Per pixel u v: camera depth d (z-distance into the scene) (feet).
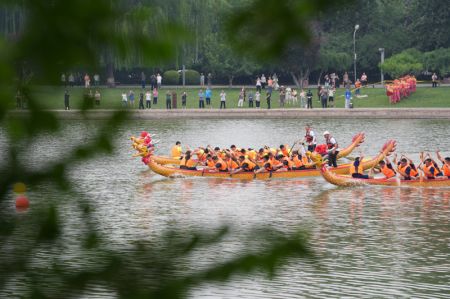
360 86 402.72
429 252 113.29
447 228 131.13
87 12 10.46
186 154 194.90
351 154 242.37
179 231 13.50
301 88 443.73
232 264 11.88
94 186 176.55
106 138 11.82
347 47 475.31
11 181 11.50
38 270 12.39
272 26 10.52
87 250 13.37
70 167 11.70
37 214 12.26
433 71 461.78
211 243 13.12
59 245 12.41
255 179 190.39
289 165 191.52
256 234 12.91
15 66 10.42
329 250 113.91
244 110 360.89
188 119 357.20
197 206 153.48
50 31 10.44
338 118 353.31
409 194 167.63
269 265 11.91
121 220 135.13
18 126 10.86
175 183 184.24
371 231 128.57
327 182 184.44
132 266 12.83
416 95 403.95
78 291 12.48
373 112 352.08
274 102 412.98
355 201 159.43
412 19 495.41
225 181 188.34
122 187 176.45
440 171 176.76
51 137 11.37
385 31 484.33
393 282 97.40
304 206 153.79
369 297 91.25
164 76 468.75
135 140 193.06
